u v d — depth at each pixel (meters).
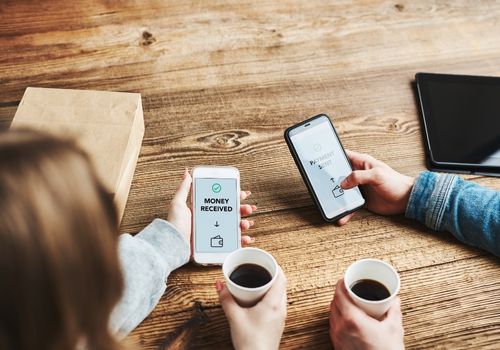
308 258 1.03
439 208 1.05
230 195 1.04
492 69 1.37
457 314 0.97
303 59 1.34
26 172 0.52
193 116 1.21
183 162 1.14
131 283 0.88
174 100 1.24
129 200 1.08
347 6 1.47
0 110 1.19
